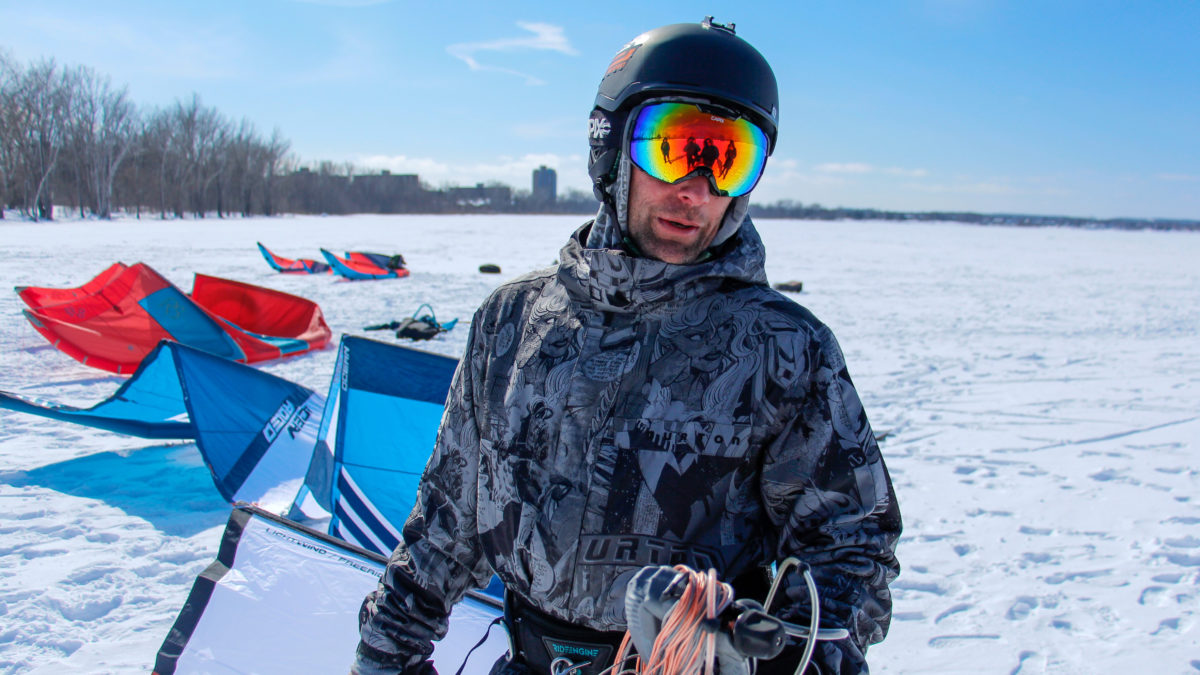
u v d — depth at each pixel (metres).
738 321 0.97
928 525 4.23
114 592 3.25
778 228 69.12
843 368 0.96
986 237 56.53
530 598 1.02
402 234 40.34
